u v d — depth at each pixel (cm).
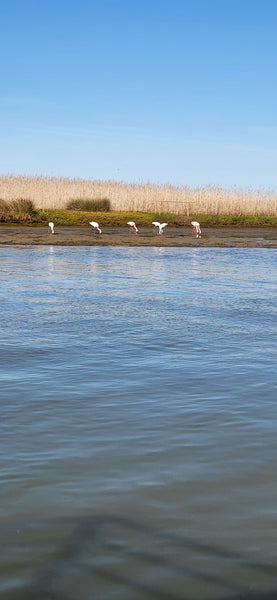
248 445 554
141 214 5559
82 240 3638
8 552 371
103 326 1105
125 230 4706
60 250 3083
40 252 2933
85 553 371
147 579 346
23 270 2081
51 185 6300
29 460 511
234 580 346
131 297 1491
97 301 1410
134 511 426
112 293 1559
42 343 958
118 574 351
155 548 378
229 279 1972
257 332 1077
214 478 482
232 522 412
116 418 620
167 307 1341
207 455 529
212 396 699
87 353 900
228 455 530
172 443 555
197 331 1077
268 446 552
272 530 402
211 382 757
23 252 2908
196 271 2214
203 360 870
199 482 475
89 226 4956
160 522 411
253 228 5350
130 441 559
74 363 840
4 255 2716
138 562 363
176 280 1906
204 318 1210
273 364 852
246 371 812
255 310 1323
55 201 5772
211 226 5359
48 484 466
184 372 803
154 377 776
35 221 4934
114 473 489
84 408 650
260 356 898
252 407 662
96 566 358
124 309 1300
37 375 775
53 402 668
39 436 567
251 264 2575
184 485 469
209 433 582
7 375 773
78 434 574
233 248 3556
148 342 981
